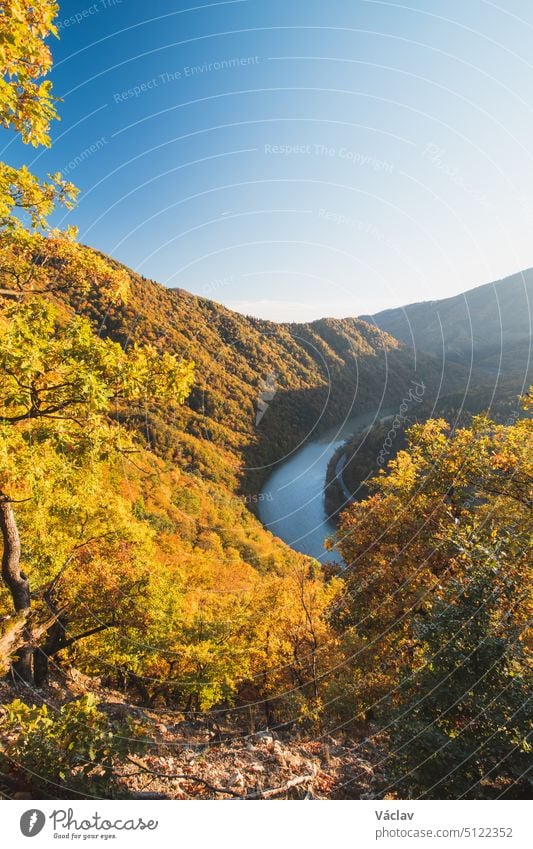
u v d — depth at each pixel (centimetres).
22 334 542
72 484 862
